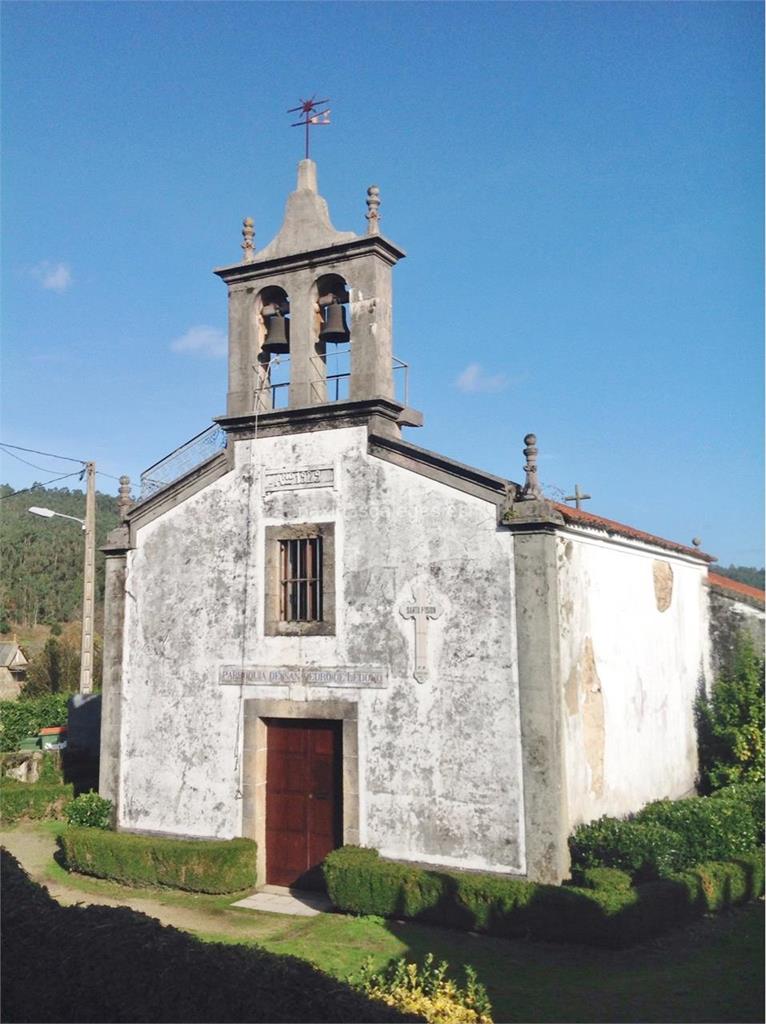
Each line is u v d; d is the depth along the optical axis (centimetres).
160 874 1501
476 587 1406
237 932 1274
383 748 1444
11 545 7356
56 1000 850
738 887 1348
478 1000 905
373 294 1570
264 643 1580
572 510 1639
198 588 1666
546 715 1323
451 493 1446
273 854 1550
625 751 1612
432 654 1426
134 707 1698
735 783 1850
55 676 3853
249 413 1641
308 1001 755
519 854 1318
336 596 1523
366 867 1333
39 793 2045
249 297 1698
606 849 1298
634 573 1756
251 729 1572
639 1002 973
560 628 1414
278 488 1608
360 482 1529
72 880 1571
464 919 1245
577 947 1166
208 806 1593
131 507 1755
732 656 2106
